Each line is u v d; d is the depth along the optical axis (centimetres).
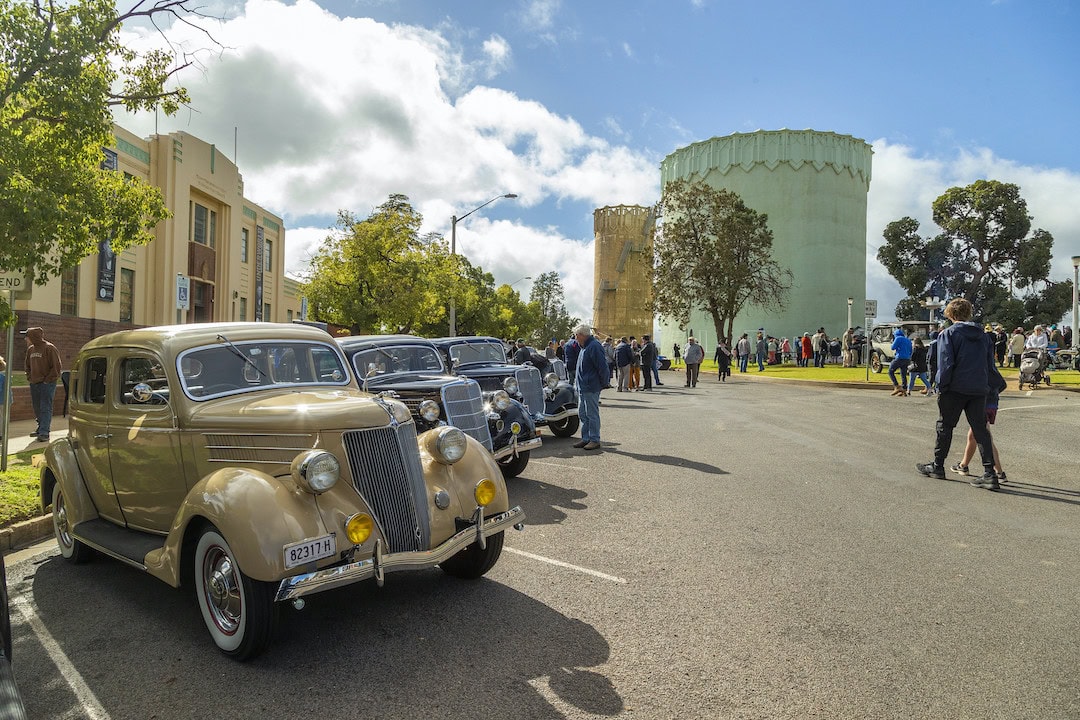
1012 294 5175
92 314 2045
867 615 429
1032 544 574
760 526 631
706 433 1238
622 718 314
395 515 410
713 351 6184
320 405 415
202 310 2625
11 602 470
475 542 481
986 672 354
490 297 7325
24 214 645
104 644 402
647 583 489
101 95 765
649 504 719
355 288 2834
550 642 395
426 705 327
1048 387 2020
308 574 358
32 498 682
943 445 824
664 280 4294
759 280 4275
